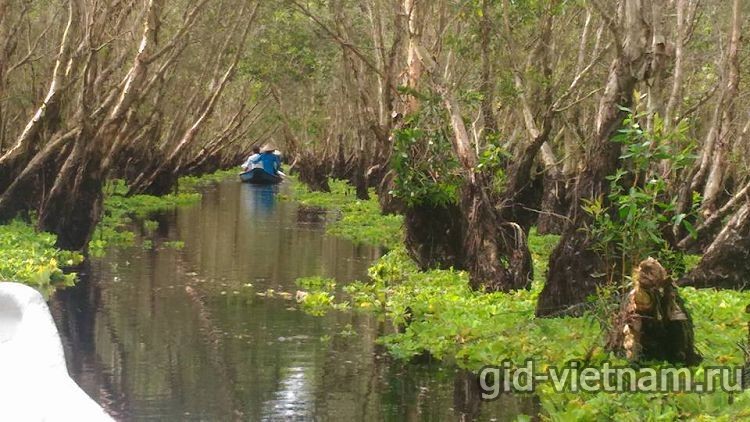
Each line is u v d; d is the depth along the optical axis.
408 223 21.86
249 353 13.05
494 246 18.23
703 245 23.83
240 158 91.94
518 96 24.58
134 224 31.50
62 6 30.73
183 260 22.78
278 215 37.34
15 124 35.59
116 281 19.09
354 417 10.05
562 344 12.66
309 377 11.80
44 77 32.19
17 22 28.58
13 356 6.67
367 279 20.64
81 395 5.57
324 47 40.03
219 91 45.84
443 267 21.53
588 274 14.44
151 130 44.25
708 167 26.08
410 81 25.44
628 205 12.74
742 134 28.69
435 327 14.16
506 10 23.53
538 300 14.90
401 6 25.72
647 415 9.29
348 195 51.75
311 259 23.94
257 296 17.88
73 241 23.44
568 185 28.52
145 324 14.84
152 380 11.47
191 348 13.27
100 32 25.25
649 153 12.81
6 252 20.23
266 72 43.09
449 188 21.00
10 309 7.58
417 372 12.16
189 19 26.22
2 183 26.03
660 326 11.61
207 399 10.67
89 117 23.45
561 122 33.34
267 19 39.72
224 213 37.62
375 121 33.09
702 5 28.94
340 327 15.07
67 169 23.41
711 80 32.53
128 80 24.92
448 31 28.64
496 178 21.92
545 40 24.38
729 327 14.40
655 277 11.53
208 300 17.22
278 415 10.10
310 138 70.31
